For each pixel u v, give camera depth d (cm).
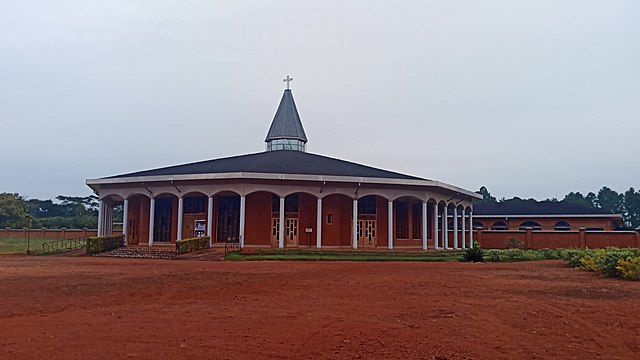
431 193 3675
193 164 4006
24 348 766
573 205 5591
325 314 1043
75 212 8919
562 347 805
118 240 3478
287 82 4716
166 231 3747
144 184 3559
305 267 2141
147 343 802
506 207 5541
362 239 3644
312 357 739
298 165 3691
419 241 3941
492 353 769
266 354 751
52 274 1766
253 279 1634
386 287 1448
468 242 4584
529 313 1058
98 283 1509
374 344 809
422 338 848
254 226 3494
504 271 1967
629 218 9919
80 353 741
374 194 3506
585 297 1262
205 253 3008
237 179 3312
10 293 1307
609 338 859
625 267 1669
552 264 2355
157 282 1542
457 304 1164
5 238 5309
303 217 3541
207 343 805
